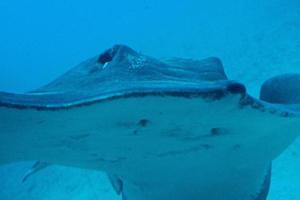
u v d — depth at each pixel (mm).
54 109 1246
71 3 57281
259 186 2508
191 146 1693
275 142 1901
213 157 1869
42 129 1419
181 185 2176
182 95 1183
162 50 15641
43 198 7949
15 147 1599
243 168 2104
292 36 9320
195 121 1410
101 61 2180
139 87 1184
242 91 1237
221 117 1396
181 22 20219
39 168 4250
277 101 2650
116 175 2516
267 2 13867
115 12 47062
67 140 1549
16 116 1308
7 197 9164
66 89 1663
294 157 5418
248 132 1635
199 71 2119
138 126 1416
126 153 1744
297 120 1708
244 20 13453
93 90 1367
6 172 10891
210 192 2250
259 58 9195
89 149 1661
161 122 1394
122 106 1229
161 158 1825
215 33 13992
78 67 2393
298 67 7621
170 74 1822
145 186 2242
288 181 5016
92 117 1313
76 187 7629
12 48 48062
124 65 1804
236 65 9633
